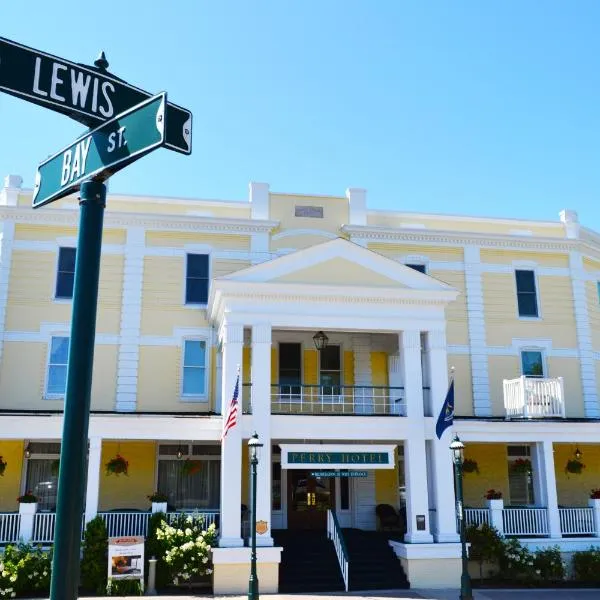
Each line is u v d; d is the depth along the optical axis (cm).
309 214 2548
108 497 2227
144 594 1792
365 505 2370
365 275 2112
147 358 2339
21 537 1864
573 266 2702
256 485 1772
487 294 2608
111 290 2375
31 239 2364
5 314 2291
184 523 1917
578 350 2631
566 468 2461
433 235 2600
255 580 1639
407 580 1925
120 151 403
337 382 2461
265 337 2011
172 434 2016
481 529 2020
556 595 1845
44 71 418
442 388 2086
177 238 2448
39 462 2230
